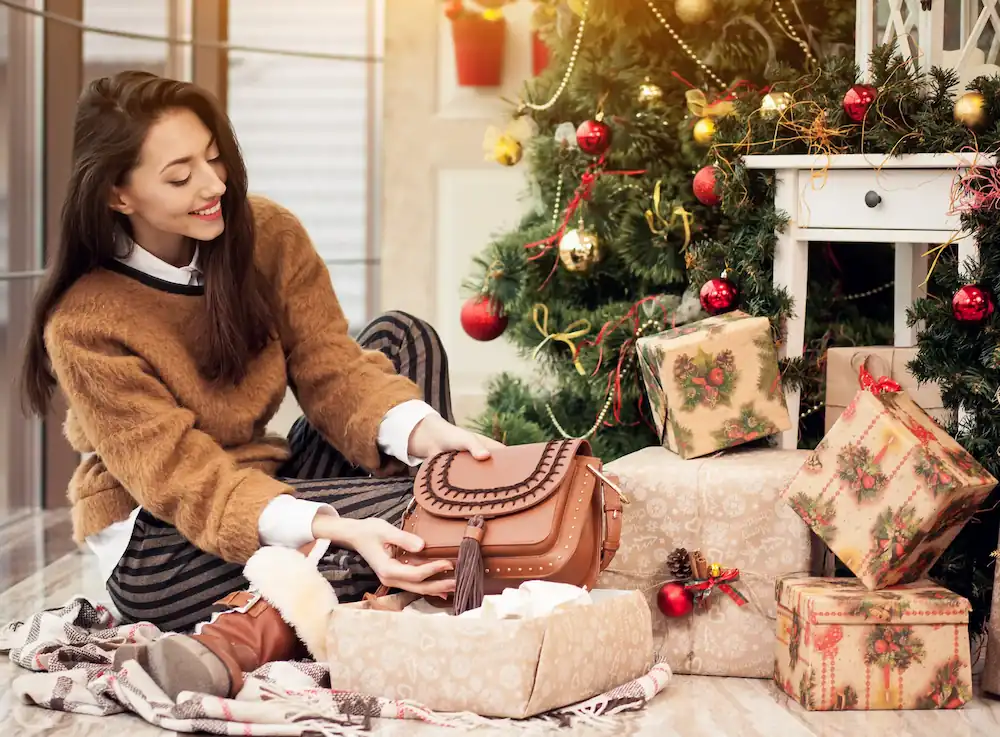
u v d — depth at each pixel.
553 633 1.59
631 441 2.60
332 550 1.82
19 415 3.25
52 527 3.17
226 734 1.55
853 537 1.78
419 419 2.00
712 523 1.93
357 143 4.40
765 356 2.07
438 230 3.39
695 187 2.31
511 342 2.85
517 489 1.77
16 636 1.93
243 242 1.96
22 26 3.17
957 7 2.10
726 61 2.59
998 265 1.92
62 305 1.91
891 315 2.67
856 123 2.07
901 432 1.74
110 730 1.58
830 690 1.71
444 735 1.54
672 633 1.94
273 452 2.08
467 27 3.27
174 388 1.93
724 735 1.57
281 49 4.27
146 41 3.78
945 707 1.73
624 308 2.56
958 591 1.95
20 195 3.18
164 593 1.92
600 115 2.60
